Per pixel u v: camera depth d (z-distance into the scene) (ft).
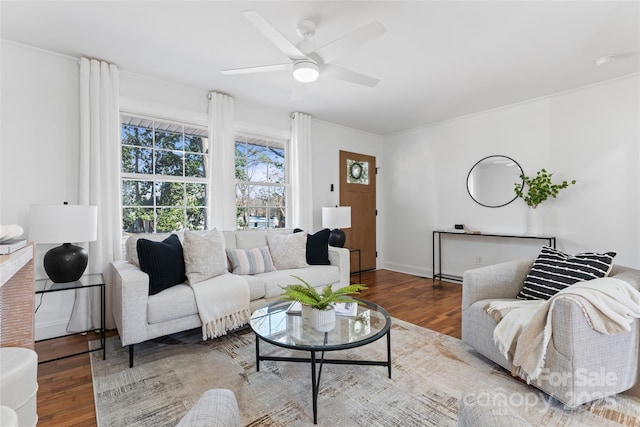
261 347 7.82
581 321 5.07
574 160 11.23
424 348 7.67
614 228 10.41
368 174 17.53
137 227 10.29
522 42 8.02
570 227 11.36
